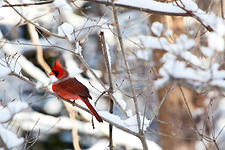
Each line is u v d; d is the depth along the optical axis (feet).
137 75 31.17
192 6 28.48
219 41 24.61
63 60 50.03
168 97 40.91
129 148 49.70
